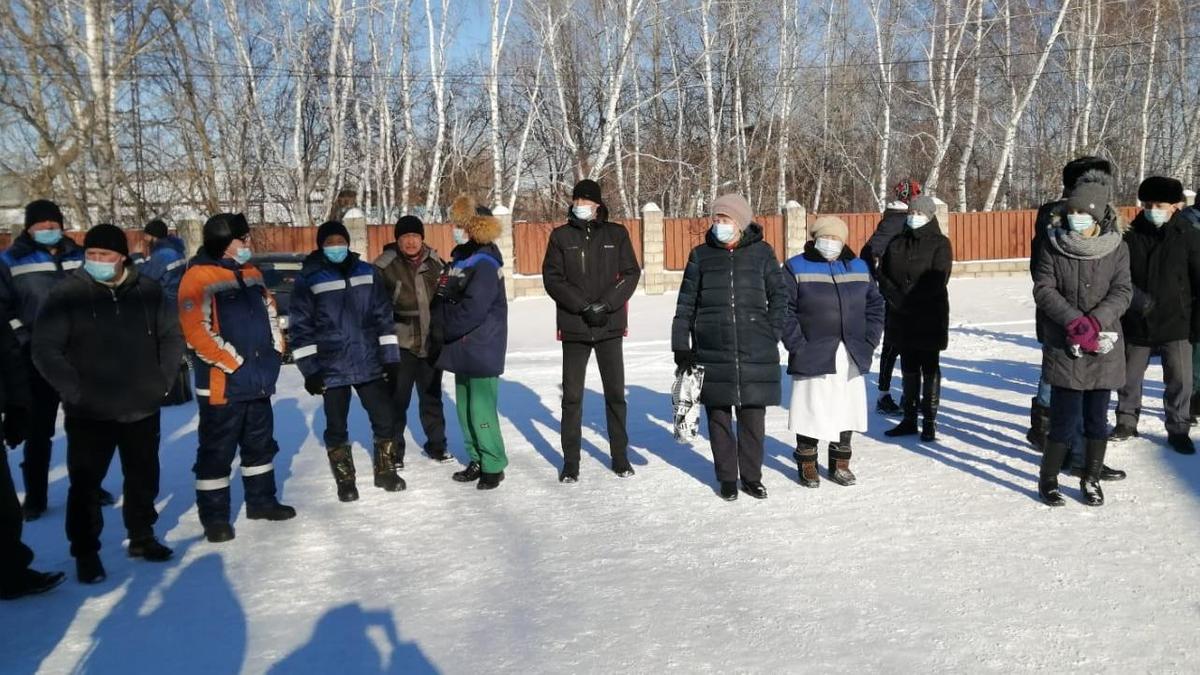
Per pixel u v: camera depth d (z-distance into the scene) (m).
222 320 5.35
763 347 5.72
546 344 14.99
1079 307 5.31
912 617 3.94
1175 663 3.46
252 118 27.25
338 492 6.15
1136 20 33.16
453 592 4.43
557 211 34.84
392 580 4.62
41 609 4.40
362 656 3.76
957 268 26.52
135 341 4.91
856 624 3.88
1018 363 10.92
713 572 4.54
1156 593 4.11
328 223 6.04
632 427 8.12
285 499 6.21
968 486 5.88
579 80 34.22
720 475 5.80
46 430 5.97
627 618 4.02
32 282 5.94
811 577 4.43
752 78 34.91
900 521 5.23
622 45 28.95
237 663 3.75
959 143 38.31
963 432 7.41
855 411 5.97
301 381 11.78
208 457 5.36
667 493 6.00
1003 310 18.09
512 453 7.29
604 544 5.03
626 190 35.25
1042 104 37.81
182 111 21.47
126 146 20.23
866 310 5.99
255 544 5.27
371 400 6.25
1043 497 5.48
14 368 4.95
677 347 5.88
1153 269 6.39
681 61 34.88
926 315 7.03
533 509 5.75
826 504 5.62
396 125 34.47
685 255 24.73
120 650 3.92
